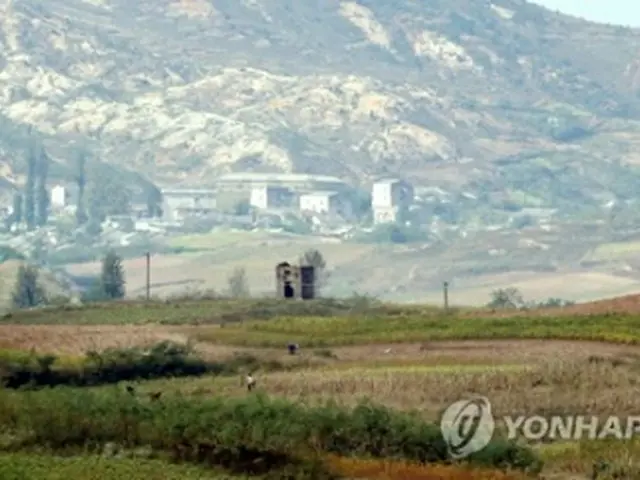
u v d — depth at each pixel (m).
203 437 198.12
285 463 192.50
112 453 196.38
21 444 199.12
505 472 196.38
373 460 197.75
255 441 195.00
